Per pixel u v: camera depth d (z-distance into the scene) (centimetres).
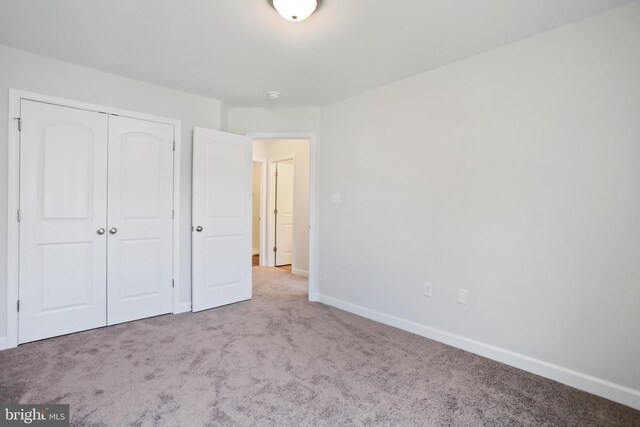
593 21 192
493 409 176
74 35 222
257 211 691
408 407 176
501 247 230
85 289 275
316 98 342
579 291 198
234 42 230
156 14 197
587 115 195
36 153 251
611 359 188
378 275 310
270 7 189
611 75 187
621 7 183
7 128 240
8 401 176
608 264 189
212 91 325
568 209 202
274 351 241
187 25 209
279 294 401
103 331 276
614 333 187
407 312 287
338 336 272
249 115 373
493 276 234
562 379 204
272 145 579
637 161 180
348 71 274
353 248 333
